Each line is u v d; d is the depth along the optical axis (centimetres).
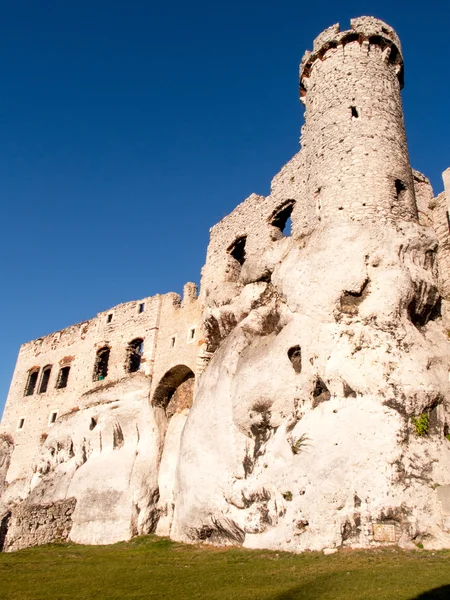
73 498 3048
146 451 3034
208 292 2942
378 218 2195
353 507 1648
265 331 2336
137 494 2817
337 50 2669
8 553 2569
